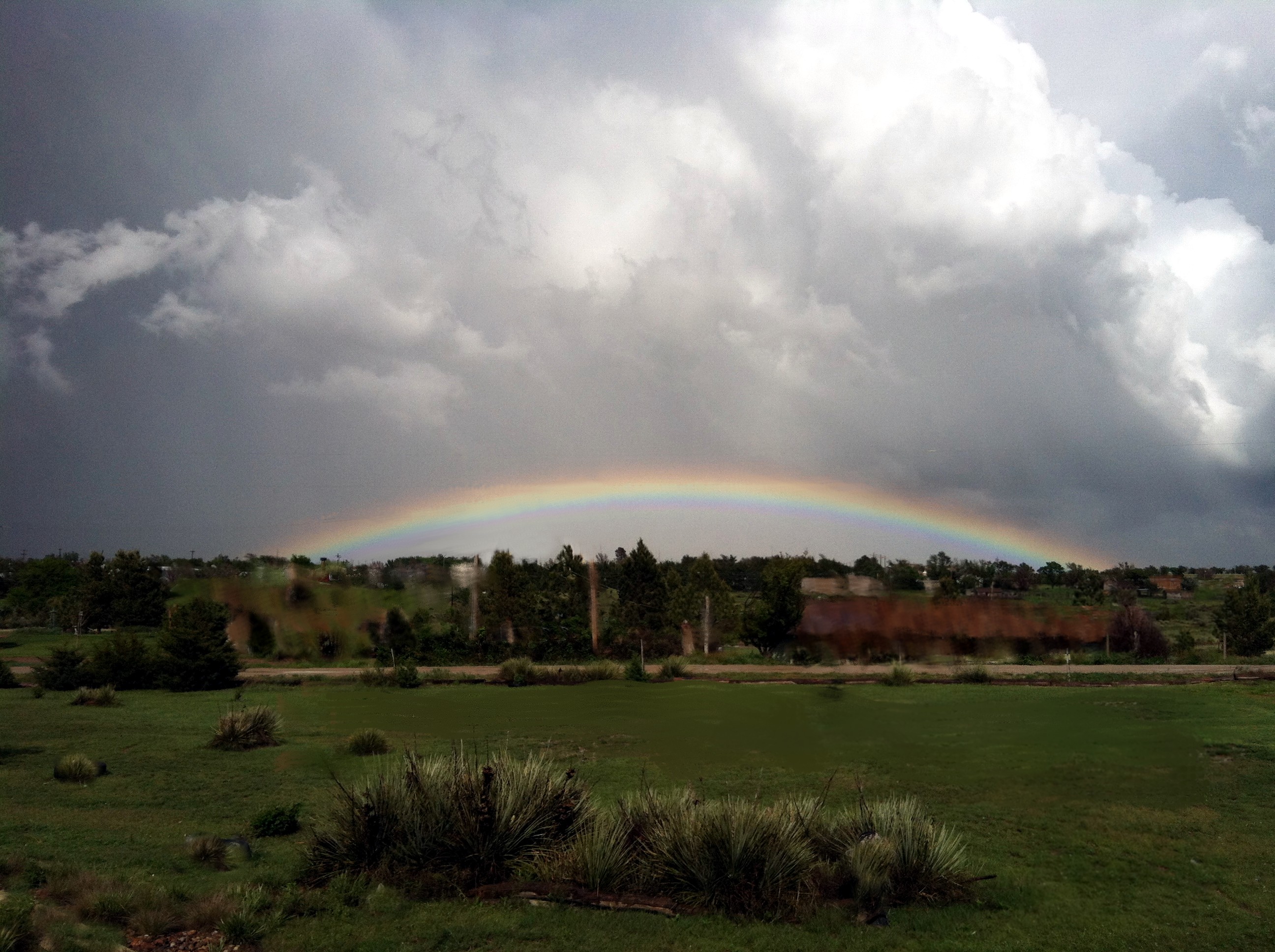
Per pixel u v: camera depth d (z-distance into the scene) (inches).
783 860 319.3
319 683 1268.5
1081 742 674.8
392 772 378.9
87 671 1224.8
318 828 369.1
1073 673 1273.4
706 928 290.5
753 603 1715.1
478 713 898.7
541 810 355.9
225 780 549.3
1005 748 649.0
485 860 334.0
